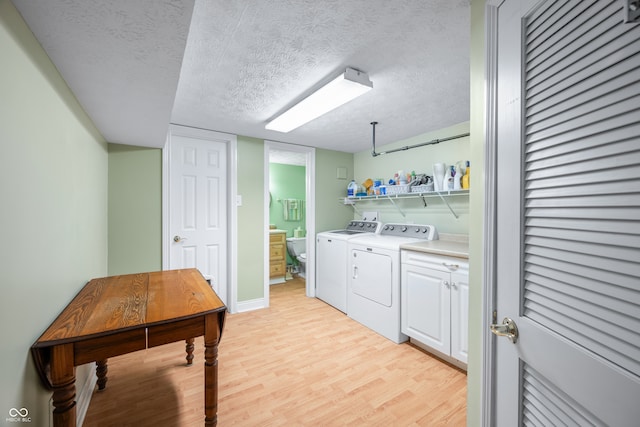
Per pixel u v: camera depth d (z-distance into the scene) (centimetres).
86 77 120
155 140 232
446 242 262
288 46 141
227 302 311
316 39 136
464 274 194
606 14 55
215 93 196
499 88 89
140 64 111
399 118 252
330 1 110
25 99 85
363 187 376
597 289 57
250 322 286
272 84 182
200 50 144
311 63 157
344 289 310
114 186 242
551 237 69
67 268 125
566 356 64
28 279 87
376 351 228
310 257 372
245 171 316
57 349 93
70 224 130
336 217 396
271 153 408
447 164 279
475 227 108
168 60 108
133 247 252
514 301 82
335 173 394
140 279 173
